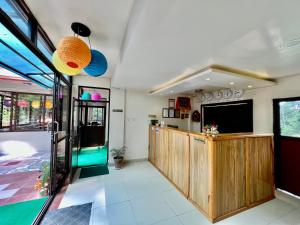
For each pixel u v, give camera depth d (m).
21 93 5.65
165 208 2.44
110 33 2.06
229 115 4.17
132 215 2.25
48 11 1.65
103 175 3.76
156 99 5.29
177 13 1.15
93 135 6.92
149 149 5.01
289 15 1.15
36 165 4.29
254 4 1.04
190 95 5.63
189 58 2.11
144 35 1.50
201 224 2.09
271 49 1.77
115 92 4.68
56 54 1.42
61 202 2.55
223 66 2.38
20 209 2.30
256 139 2.68
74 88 4.28
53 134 2.71
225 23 1.28
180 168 3.00
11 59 2.01
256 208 2.52
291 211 2.43
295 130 2.80
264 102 3.28
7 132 5.43
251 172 2.59
